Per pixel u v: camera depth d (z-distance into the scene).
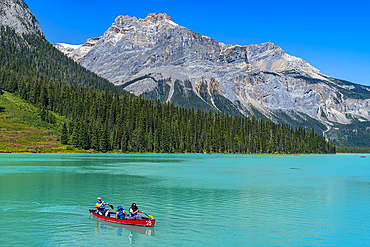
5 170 80.12
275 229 29.84
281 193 50.94
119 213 31.25
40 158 130.00
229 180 67.50
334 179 73.56
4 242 25.31
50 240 25.89
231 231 29.00
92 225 30.48
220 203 41.69
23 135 188.88
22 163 101.94
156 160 140.25
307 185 61.44
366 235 28.34
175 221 32.25
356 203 42.94
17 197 43.88
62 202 40.69
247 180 68.06
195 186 57.28
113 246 24.61
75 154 174.62
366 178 76.25
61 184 57.06
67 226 30.00
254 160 161.50
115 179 65.94
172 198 44.78
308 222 32.53
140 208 38.16
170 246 24.83
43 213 34.84
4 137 178.75
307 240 26.89
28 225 30.20
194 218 33.50
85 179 64.88
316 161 169.50
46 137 196.12
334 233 28.88
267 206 40.22
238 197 46.41
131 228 29.62
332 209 38.91
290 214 35.97
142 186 56.16
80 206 38.44
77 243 25.23
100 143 199.75
